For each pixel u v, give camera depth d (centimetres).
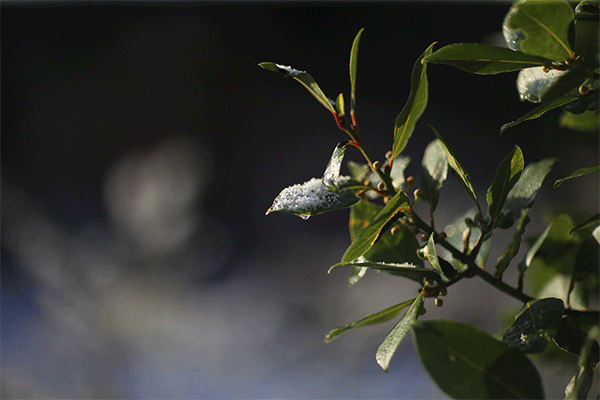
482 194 933
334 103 205
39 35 1681
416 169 1391
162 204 965
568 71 201
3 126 1666
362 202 212
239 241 1404
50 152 1642
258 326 784
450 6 1761
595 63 201
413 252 210
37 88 1689
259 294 970
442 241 207
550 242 214
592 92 204
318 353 688
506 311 223
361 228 212
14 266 966
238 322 786
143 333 685
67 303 685
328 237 1270
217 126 1656
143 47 1653
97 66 1666
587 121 217
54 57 1680
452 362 198
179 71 1648
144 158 1490
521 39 205
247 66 1747
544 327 201
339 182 205
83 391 540
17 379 518
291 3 1825
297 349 705
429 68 1725
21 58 1689
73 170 1619
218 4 1728
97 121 1630
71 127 1648
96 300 702
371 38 1903
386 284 787
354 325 204
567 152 867
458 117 1645
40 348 603
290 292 959
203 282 981
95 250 894
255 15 1786
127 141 1608
